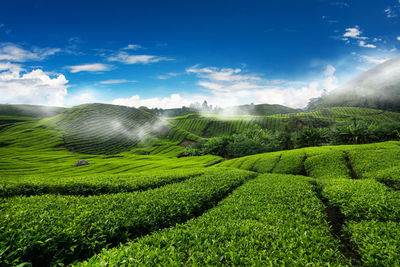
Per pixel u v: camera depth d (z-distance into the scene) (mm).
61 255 7480
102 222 9711
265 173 34312
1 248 6520
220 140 97125
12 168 52156
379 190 15016
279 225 9656
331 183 20031
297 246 7223
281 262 6090
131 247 7340
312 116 184375
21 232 7633
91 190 19328
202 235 8109
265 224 9609
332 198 15109
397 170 21297
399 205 11531
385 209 11367
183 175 26828
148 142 161000
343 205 13289
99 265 5852
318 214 11742
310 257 6355
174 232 8820
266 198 15609
